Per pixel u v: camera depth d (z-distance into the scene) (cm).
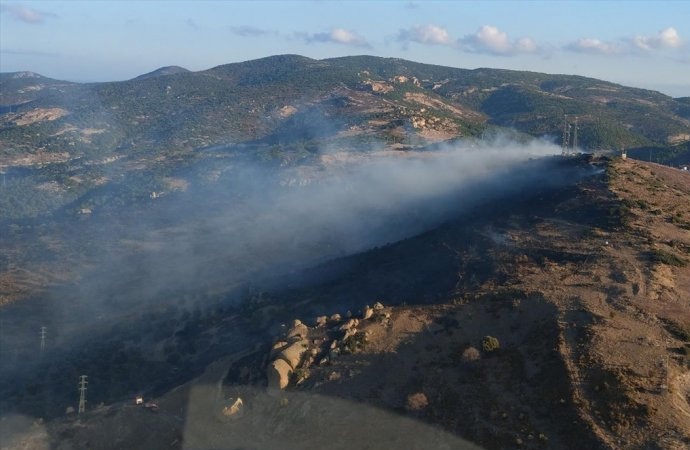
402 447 4256
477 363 4819
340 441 4462
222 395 5362
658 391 4156
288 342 5641
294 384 5144
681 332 4838
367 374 4994
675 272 5969
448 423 4338
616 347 4625
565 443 3938
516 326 5191
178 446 4959
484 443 4103
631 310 5178
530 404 4316
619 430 3900
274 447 4606
